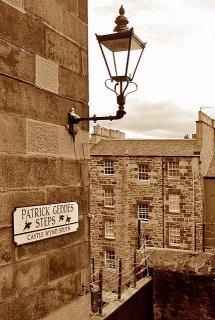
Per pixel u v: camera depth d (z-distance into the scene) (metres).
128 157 26.03
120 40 4.20
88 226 4.77
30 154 3.72
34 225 3.74
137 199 25.91
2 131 3.37
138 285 8.90
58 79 4.20
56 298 4.08
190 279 9.30
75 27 4.56
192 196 24.64
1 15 3.37
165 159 25.17
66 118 4.34
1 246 3.34
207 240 24.72
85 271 4.67
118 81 4.28
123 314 7.64
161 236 25.34
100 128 28.73
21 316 3.56
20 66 3.61
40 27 3.90
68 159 4.36
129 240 26.06
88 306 4.70
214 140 28.78
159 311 9.55
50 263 4.00
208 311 9.15
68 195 4.34
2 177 3.36
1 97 3.36
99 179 26.86
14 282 3.48
